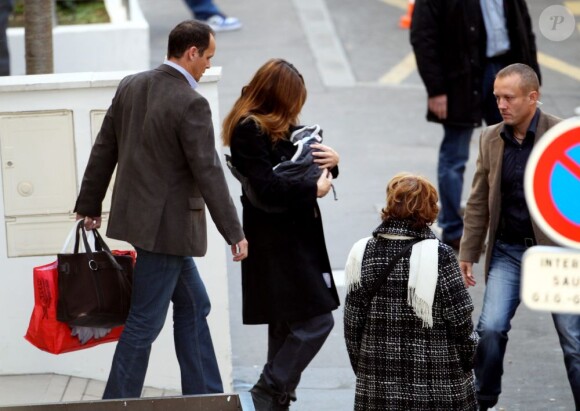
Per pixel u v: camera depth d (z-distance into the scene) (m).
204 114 19.80
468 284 23.11
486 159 22.14
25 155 23.23
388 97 52.16
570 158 13.59
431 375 18.27
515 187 21.67
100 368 24.25
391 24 64.12
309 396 24.72
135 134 20.06
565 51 59.97
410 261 18.16
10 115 23.05
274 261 21.44
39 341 20.81
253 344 28.11
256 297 21.61
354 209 37.94
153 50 57.19
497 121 33.94
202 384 21.39
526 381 25.83
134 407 17.17
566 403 24.62
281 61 21.36
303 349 21.70
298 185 20.89
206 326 21.64
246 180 21.11
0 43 38.00
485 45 33.16
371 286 18.39
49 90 22.94
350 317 18.78
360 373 18.75
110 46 47.34
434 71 33.34
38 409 17.09
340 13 66.19
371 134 46.91
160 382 24.09
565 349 21.73
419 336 18.27
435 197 18.48
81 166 23.34
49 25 31.58
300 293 21.47
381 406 18.44
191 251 20.25
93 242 22.48
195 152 19.64
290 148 21.31
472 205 22.80
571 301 13.30
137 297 20.39
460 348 18.44
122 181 20.27
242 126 20.98
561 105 50.91
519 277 22.00
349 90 53.03
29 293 23.72
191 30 19.98
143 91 20.08
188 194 20.20
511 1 32.91
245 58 56.47
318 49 58.81
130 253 21.56
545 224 13.65
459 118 33.41
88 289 20.20
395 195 18.39
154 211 19.95
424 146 45.56
